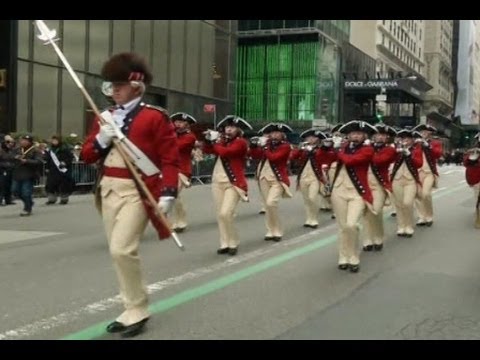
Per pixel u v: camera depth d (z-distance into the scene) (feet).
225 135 31.30
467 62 431.43
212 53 113.09
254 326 19.20
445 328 19.44
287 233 38.70
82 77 82.17
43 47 75.92
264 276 26.04
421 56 320.50
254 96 165.27
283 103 162.81
